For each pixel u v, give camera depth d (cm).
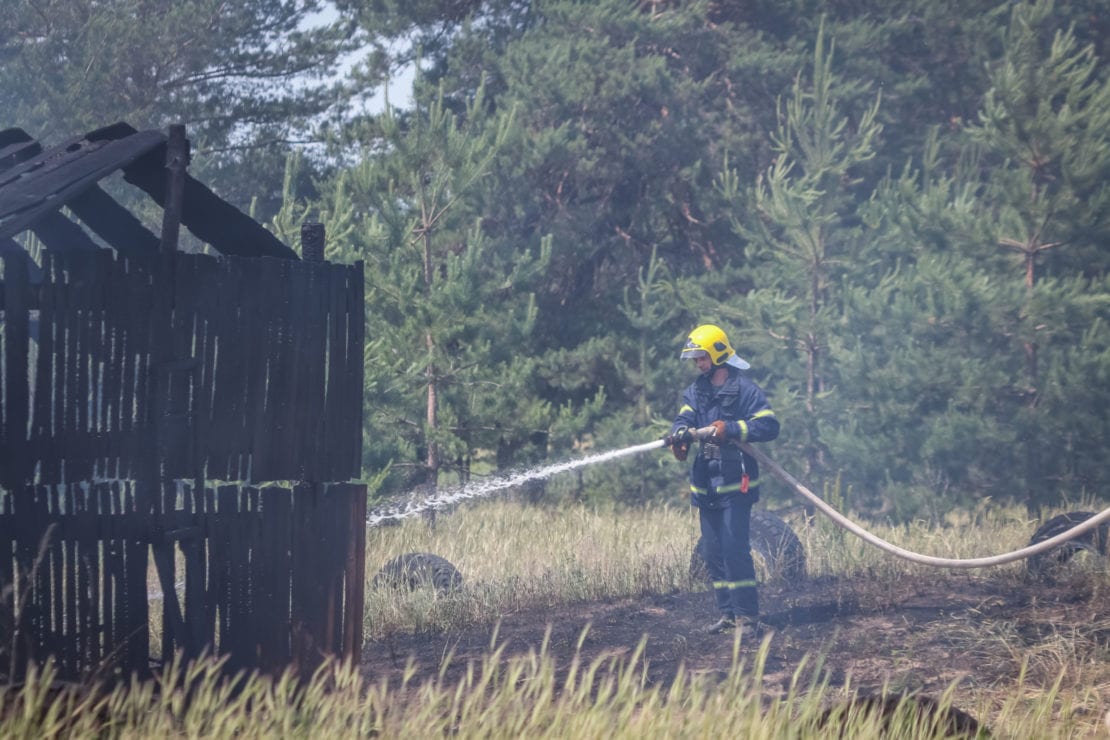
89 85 4997
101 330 1184
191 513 1227
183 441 1215
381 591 1961
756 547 2156
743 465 1753
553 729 993
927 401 3344
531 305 3797
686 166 4488
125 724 1050
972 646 1554
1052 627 1611
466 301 3450
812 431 3575
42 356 1165
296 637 1273
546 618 1883
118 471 1191
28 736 962
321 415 1293
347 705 1078
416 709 1084
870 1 4575
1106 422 3145
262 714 1111
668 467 3947
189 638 1223
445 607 1883
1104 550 2033
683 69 4712
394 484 3312
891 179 4009
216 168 5616
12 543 1166
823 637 1669
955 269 3278
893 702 1084
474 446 3722
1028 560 2067
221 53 5572
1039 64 3216
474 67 5156
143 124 5119
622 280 4700
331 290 1299
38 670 1165
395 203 3406
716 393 1795
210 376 1227
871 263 3578
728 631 1728
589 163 4341
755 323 3666
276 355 1262
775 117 4472
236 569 1247
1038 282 3198
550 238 3778
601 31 4591
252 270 1247
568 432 3847
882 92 4472
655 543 2497
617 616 1880
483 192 4331
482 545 2573
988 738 1067
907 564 2158
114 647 1194
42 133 4850
